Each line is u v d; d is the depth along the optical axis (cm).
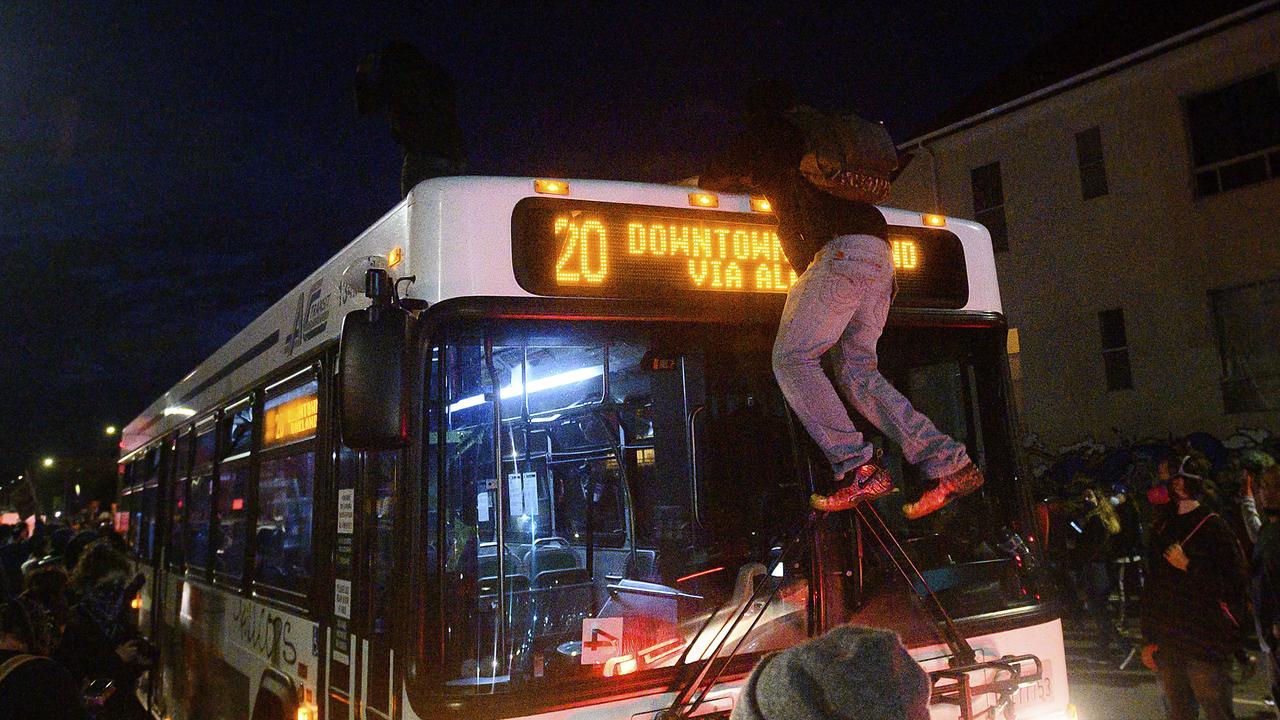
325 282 414
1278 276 1527
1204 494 561
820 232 313
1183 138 1634
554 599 297
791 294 316
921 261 381
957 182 1964
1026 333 1841
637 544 319
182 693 682
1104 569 962
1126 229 1705
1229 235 1581
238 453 563
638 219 329
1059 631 369
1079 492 1358
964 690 301
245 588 505
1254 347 1552
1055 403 1789
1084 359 1753
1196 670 521
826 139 305
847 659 131
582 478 313
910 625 331
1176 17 1739
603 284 318
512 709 274
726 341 341
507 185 312
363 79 463
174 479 797
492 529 291
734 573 328
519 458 301
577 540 309
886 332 370
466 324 297
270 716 433
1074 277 1775
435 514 284
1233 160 1581
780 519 330
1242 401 1558
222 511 598
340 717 342
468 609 284
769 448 338
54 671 302
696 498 332
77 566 606
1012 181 1873
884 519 358
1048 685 361
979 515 374
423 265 303
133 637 607
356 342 274
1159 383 1653
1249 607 536
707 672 297
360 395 271
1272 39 1525
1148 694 823
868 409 322
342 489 364
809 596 318
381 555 317
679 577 323
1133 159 1698
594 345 318
